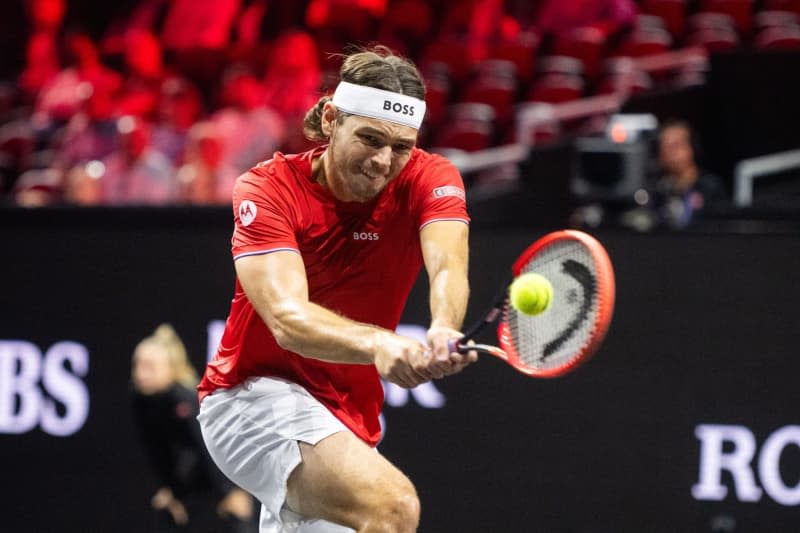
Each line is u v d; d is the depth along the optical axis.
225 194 26.86
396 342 9.45
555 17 36.28
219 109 35.38
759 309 17.97
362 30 37.22
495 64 34.44
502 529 18.66
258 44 38.66
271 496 11.23
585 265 9.56
